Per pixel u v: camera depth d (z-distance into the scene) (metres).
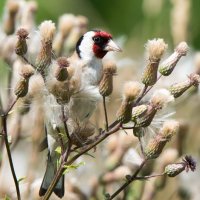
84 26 10.81
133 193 9.47
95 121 10.03
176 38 12.41
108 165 9.63
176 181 10.46
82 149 7.53
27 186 9.18
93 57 9.63
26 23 10.41
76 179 9.73
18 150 10.41
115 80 10.88
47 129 8.38
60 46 10.66
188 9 12.39
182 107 11.05
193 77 7.62
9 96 8.41
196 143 11.41
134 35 14.10
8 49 9.59
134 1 16.44
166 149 10.38
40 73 7.57
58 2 15.28
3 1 13.97
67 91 7.45
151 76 7.51
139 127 7.48
